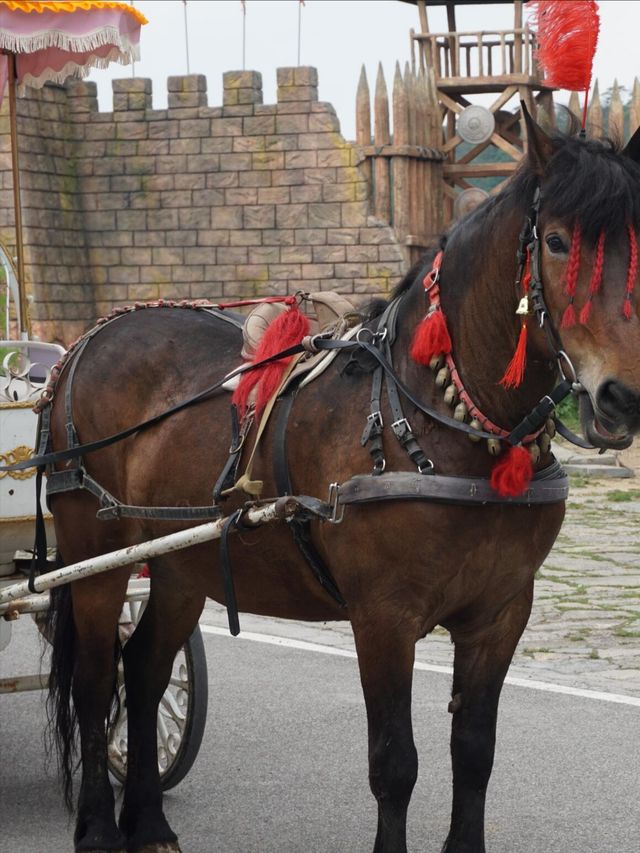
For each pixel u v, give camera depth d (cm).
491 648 496
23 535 669
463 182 2697
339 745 745
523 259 437
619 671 884
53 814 656
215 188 2778
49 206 2781
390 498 458
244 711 813
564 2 460
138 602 739
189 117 2780
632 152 436
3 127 2727
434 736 755
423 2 2595
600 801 643
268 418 516
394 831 465
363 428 478
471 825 499
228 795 670
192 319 613
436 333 465
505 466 450
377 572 468
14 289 899
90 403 609
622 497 1680
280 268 2750
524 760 703
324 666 923
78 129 2833
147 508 564
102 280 2848
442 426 464
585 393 420
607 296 406
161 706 678
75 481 605
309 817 636
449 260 477
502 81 2545
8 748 770
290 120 2723
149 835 591
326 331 528
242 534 523
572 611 1073
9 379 722
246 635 1023
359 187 2691
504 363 454
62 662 613
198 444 551
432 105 2628
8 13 723
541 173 434
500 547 465
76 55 838
